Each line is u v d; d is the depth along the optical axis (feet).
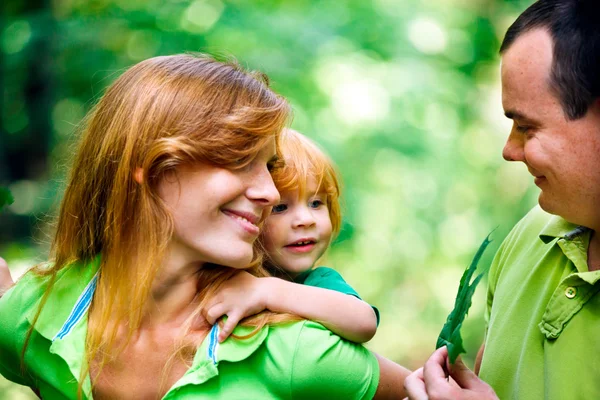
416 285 33.78
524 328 8.31
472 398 7.27
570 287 7.73
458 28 33.81
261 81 8.32
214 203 7.58
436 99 31.04
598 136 7.28
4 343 8.48
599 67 7.15
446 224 33.09
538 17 7.57
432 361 7.61
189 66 8.02
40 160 29.30
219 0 28.55
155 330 8.00
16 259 23.80
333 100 29.12
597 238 7.89
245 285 7.95
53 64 27.66
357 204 28.55
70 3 28.76
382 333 33.24
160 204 7.70
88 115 8.91
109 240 8.02
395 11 32.99
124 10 27.63
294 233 9.89
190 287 8.02
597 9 7.29
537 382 7.89
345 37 29.89
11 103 29.07
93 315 8.02
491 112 35.55
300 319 7.84
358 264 32.04
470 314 29.99
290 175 9.70
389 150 29.76
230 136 7.56
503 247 9.55
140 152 7.75
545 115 7.44
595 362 7.45
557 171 7.47
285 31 27.86
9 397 16.14
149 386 7.87
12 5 28.71
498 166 34.24
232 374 7.61
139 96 7.91
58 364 8.04
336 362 7.66
